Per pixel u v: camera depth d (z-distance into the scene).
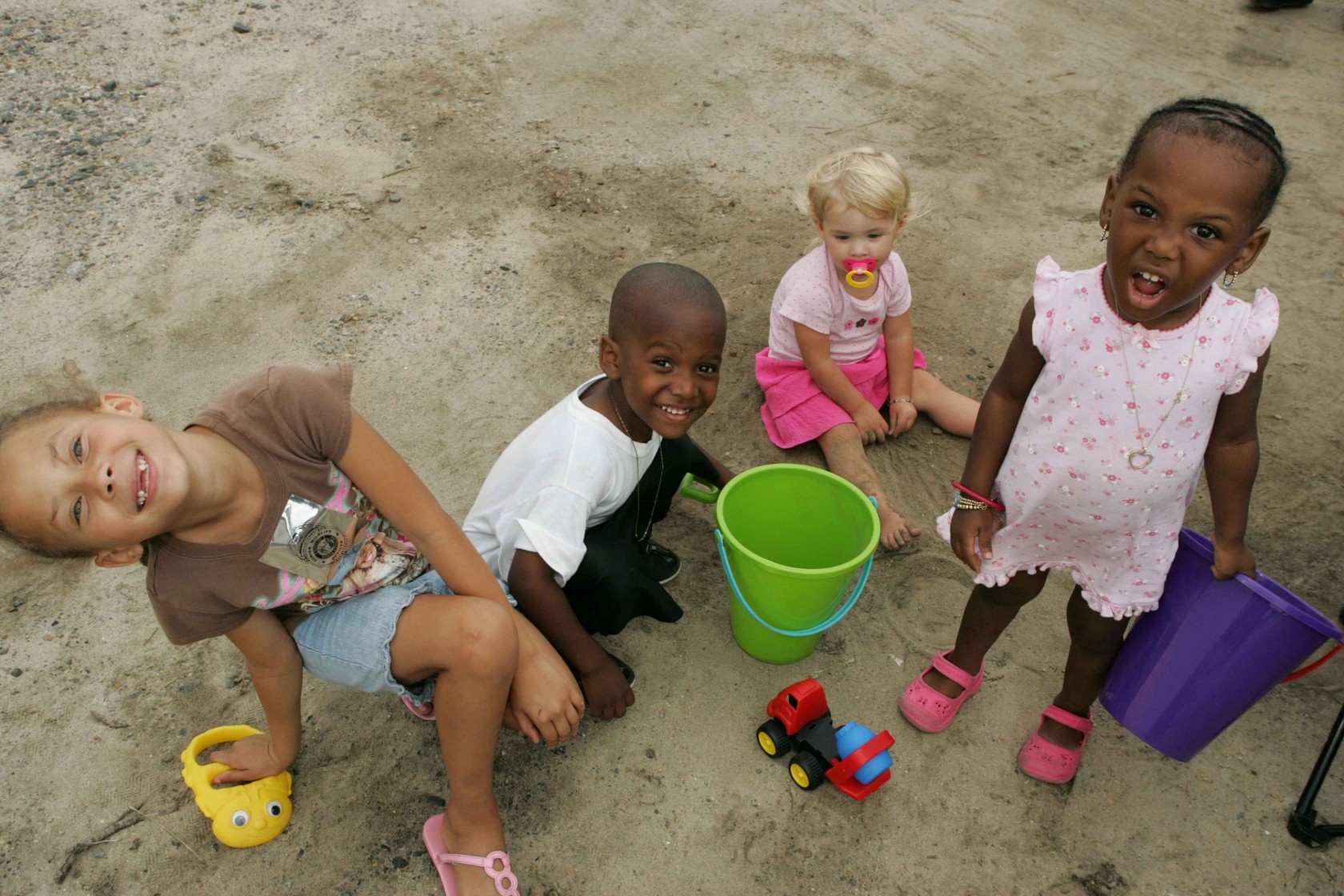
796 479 2.44
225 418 1.68
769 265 3.74
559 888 1.96
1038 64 5.31
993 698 2.36
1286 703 2.36
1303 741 2.28
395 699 2.28
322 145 4.26
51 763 2.12
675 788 2.14
